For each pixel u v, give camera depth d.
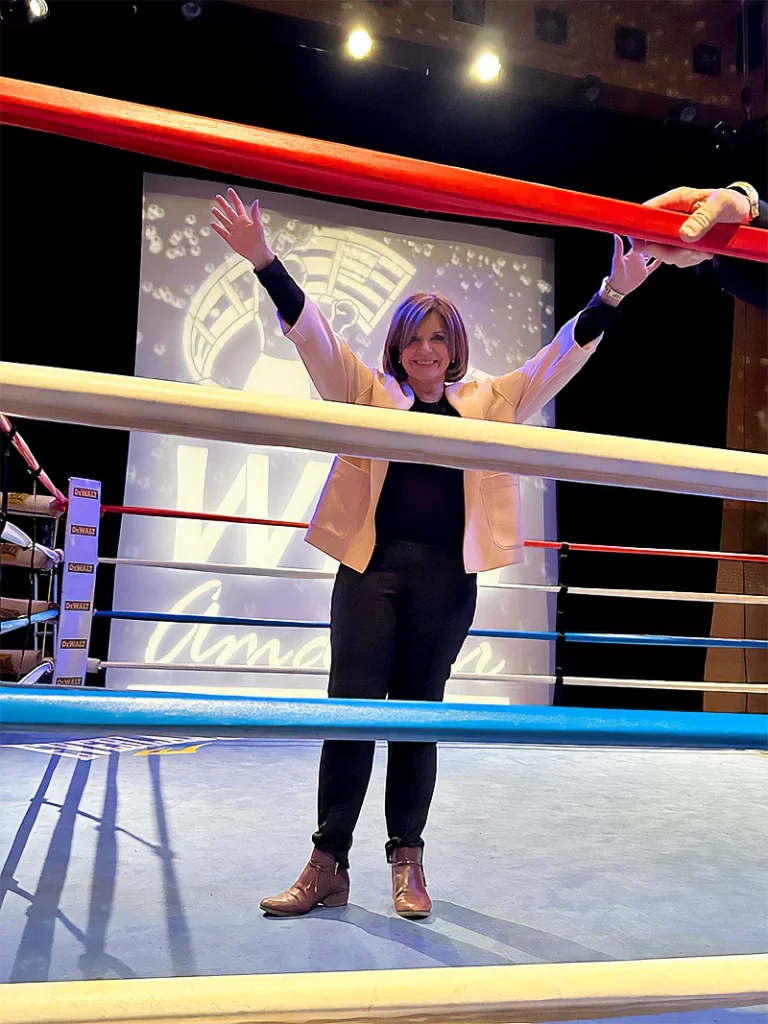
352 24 4.45
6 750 3.11
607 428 5.62
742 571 5.79
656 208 0.91
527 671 5.38
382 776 2.94
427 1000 0.58
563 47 4.84
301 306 1.44
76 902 1.52
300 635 5.04
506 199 0.82
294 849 1.90
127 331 4.95
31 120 0.72
